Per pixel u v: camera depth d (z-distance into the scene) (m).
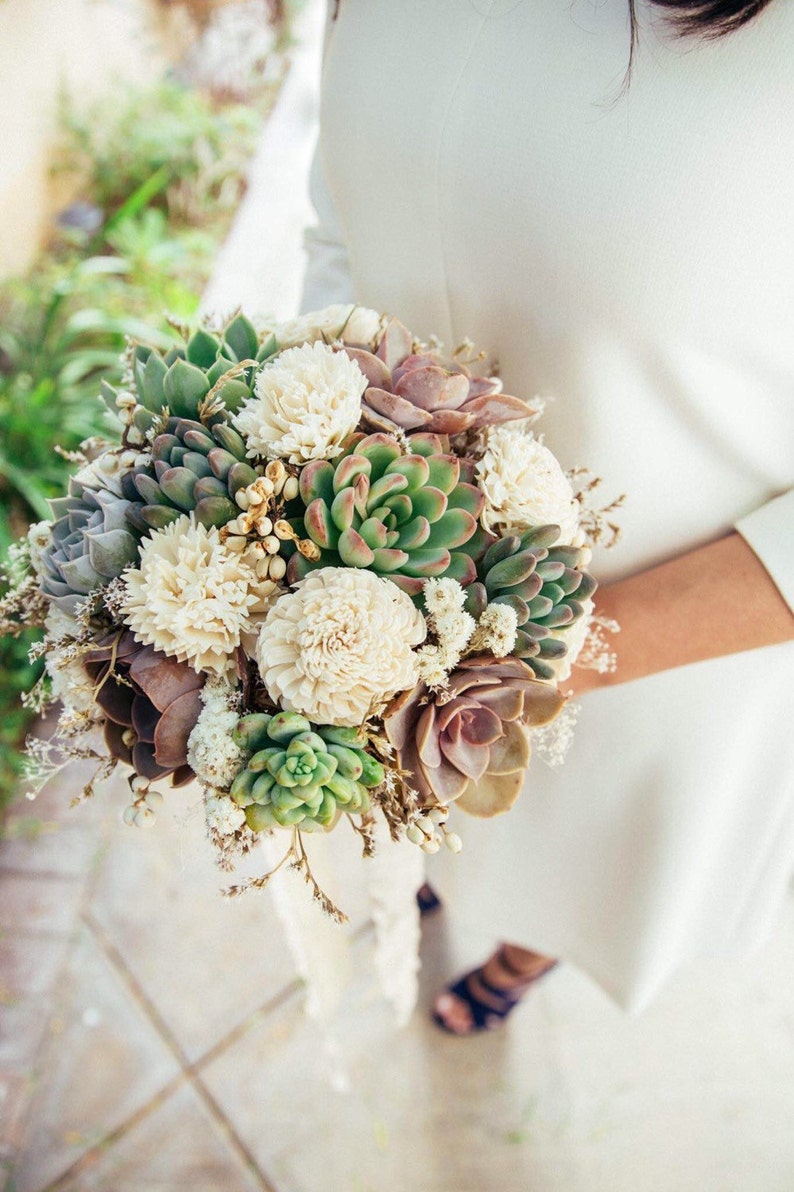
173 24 2.58
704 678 0.75
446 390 0.57
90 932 1.26
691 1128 1.12
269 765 0.52
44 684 0.62
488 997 1.15
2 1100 1.13
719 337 0.61
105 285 1.97
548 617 0.57
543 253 0.63
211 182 2.30
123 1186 1.07
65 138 2.25
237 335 0.61
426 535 0.55
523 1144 1.11
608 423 0.67
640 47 0.58
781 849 0.87
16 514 1.62
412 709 0.55
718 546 0.70
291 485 0.55
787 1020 1.21
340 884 0.82
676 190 0.58
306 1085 1.15
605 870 0.87
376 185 0.68
